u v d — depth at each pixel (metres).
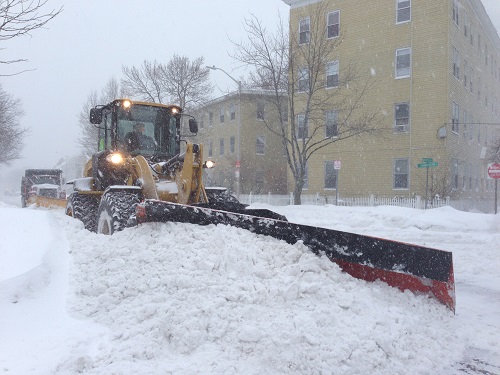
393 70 23.55
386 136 23.66
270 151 34.22
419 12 22.86
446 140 22.23
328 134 25.00
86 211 8.71
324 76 24.70
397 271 4.59
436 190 21.19
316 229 4.63
